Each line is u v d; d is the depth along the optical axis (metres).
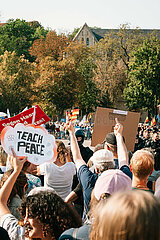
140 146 9.05
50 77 50.00
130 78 49.72
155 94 48.28
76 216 2.57
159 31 83.75
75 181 5.45
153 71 47.84
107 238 1.19
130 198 1.20
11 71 56.53
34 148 3.22
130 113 5.86
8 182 2.76
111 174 2.67
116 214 1.18
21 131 3.19
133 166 3.08
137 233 1.13
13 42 73.06
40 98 51.28
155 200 1.18
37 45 58.72
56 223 2.44
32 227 2.46
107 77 57.41
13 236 2.55
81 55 57.56
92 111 59.84
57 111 52.28
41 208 2.43
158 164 5.21
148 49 48.69
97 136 5.89
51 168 4.47
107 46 57.50
